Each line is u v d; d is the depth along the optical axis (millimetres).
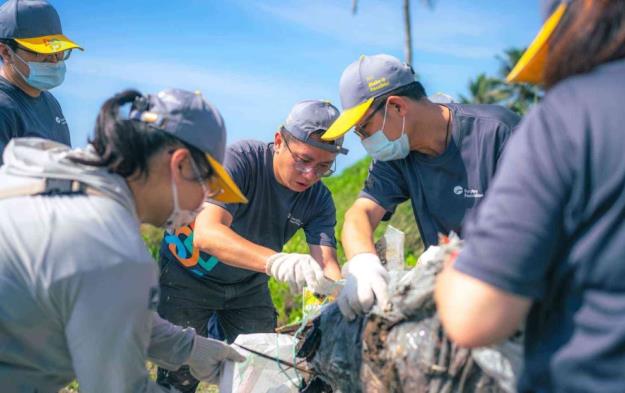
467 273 1440
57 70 4117
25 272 1925
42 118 4262
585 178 1363
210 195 2312
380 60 3006
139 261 1976
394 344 1993
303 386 2602
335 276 3684
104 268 1923
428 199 3201
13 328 1964
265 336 2828
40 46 4000
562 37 1482
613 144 1346
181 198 2146
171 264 4012
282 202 3746
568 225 1402
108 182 2043
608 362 1396
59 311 1967
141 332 2027
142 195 2139
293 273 2791
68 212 1958
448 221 3191
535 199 1386
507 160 1462
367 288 2148
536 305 1547
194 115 2086
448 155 3086
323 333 2361
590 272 1396
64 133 4480
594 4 1433
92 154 2113
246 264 3133
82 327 1933
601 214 1369
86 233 1932
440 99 3477
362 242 2896
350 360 2207
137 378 2096
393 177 3314
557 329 1487
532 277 1404
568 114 1396
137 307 1971
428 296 1913
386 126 3000
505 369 1784
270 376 2658
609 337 1385
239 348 2789
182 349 2602
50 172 2043
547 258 1409
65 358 2111
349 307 2199
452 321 1470
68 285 1914
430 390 1911
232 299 4090
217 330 4316
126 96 2117
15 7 4020
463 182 3104
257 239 3854
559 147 1383
